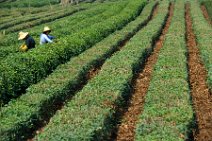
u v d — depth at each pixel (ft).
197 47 102.37
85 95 57.36
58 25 148.77
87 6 265.95
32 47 89.25
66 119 49.08
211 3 210.79
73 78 67.62
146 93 62.34
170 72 66.80
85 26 137.39
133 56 79.51
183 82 61.41
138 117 53.72
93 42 104.22
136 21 142.61
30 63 72.49
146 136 44.01
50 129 46.52
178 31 110.83
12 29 175.01
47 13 240.53
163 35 121.08
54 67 79.41
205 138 50.11
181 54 79.97
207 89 68.69
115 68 70.38
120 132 52.90
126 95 63.10
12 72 66.95
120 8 195.52
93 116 49.24
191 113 49.24
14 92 66.28
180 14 161.79
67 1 325.21
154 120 47.80
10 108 53.88
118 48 99.96
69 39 93.56
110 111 52.60
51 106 59.52
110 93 57.57
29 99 57.16
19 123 49.80
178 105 51.98
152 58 90.74
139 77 76.48
